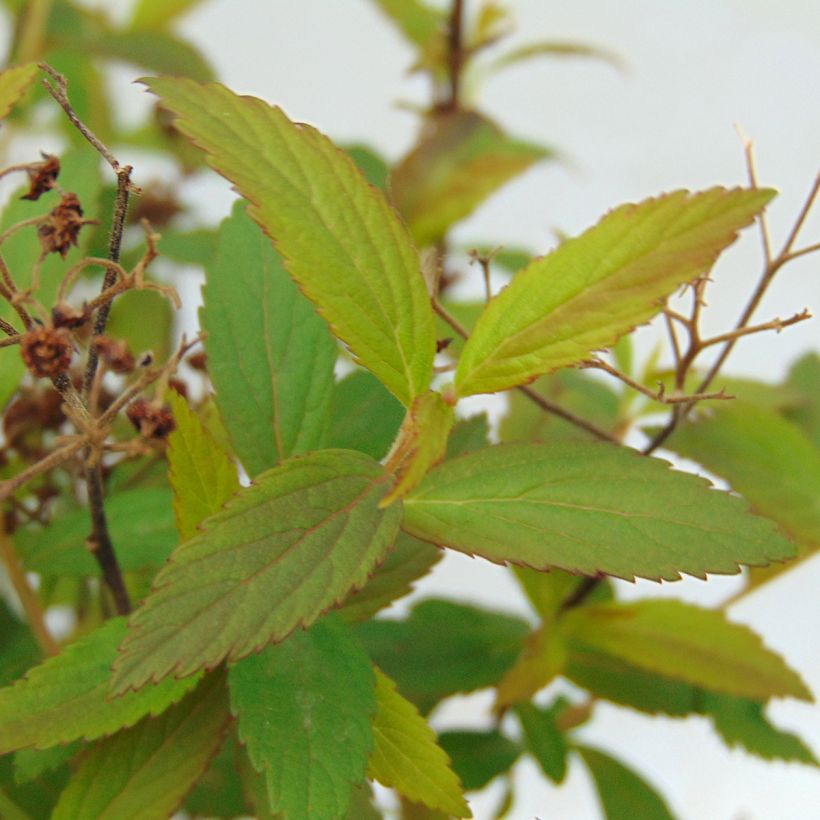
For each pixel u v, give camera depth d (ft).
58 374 1.13
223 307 1.25
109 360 1.17
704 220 1.13
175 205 1.90
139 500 1.34
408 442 1.14
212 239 1.63
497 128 1.81
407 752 1.19
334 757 1.14
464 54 1.92
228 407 1.24
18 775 1.23
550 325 1.14
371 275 1.15
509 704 1.47
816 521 1.49
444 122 1.81
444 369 1.20
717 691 1.49
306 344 1.25
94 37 1.88
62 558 1.32
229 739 1.36
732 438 1.51
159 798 1.20
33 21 1.80
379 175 1.50
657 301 1.13
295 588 1.10
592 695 1.52
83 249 1.33
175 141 1.92
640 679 1.52
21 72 1.14
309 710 1.15
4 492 1.13
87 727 1.17
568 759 1.62
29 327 1.14
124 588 1.26
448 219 1.76
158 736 1.21
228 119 1.14
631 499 1.15
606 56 1.95
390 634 1.47
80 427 1.15
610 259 1.13
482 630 1.49
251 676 1.16
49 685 1.18
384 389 1.29
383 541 1.12
